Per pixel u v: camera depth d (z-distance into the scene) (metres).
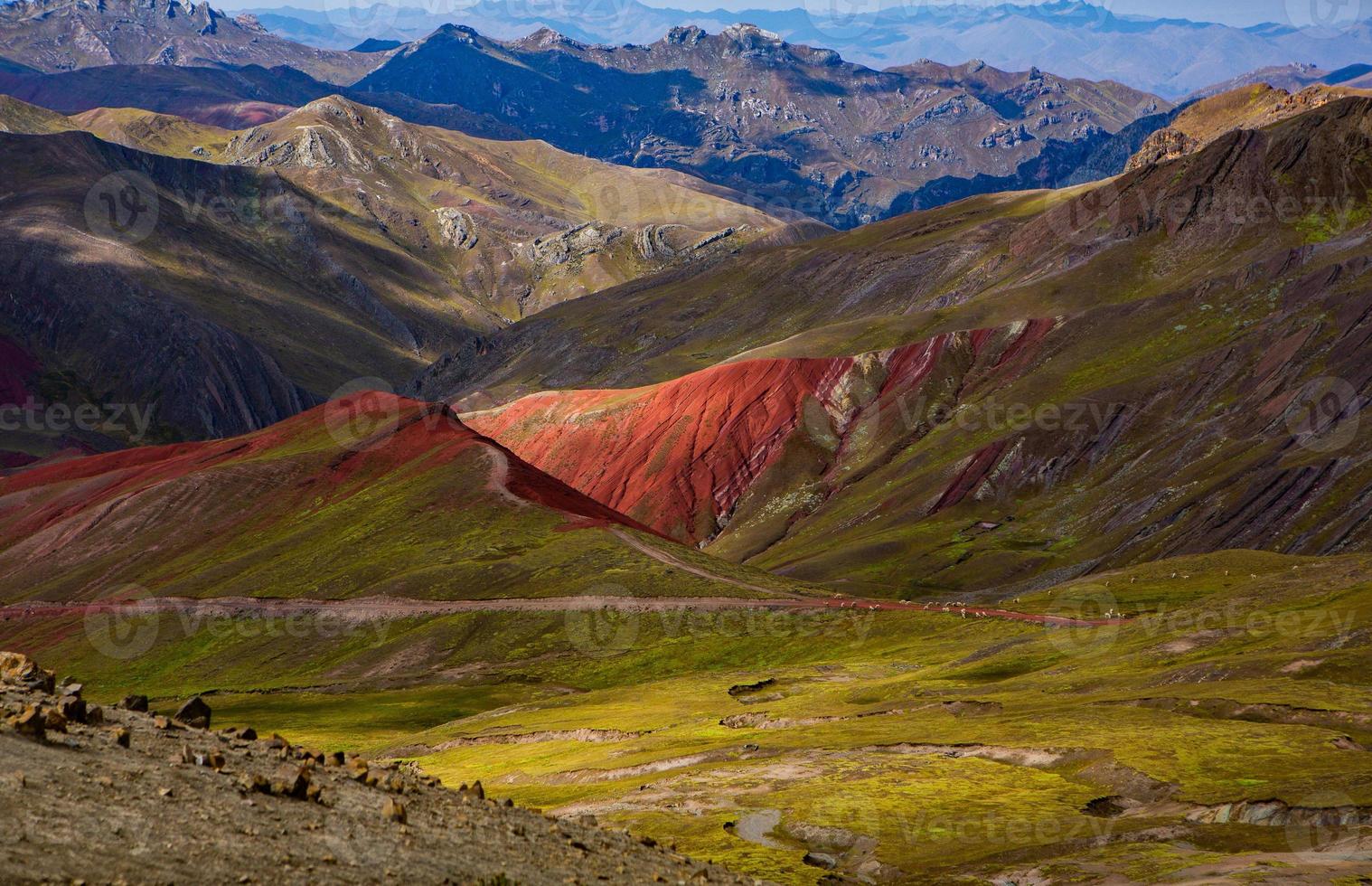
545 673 133.12
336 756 31.48
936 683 95.38
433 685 134.12
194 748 26.64
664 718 95.81
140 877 17.05
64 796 19.59
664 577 155.50
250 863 19.25
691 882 30.61
